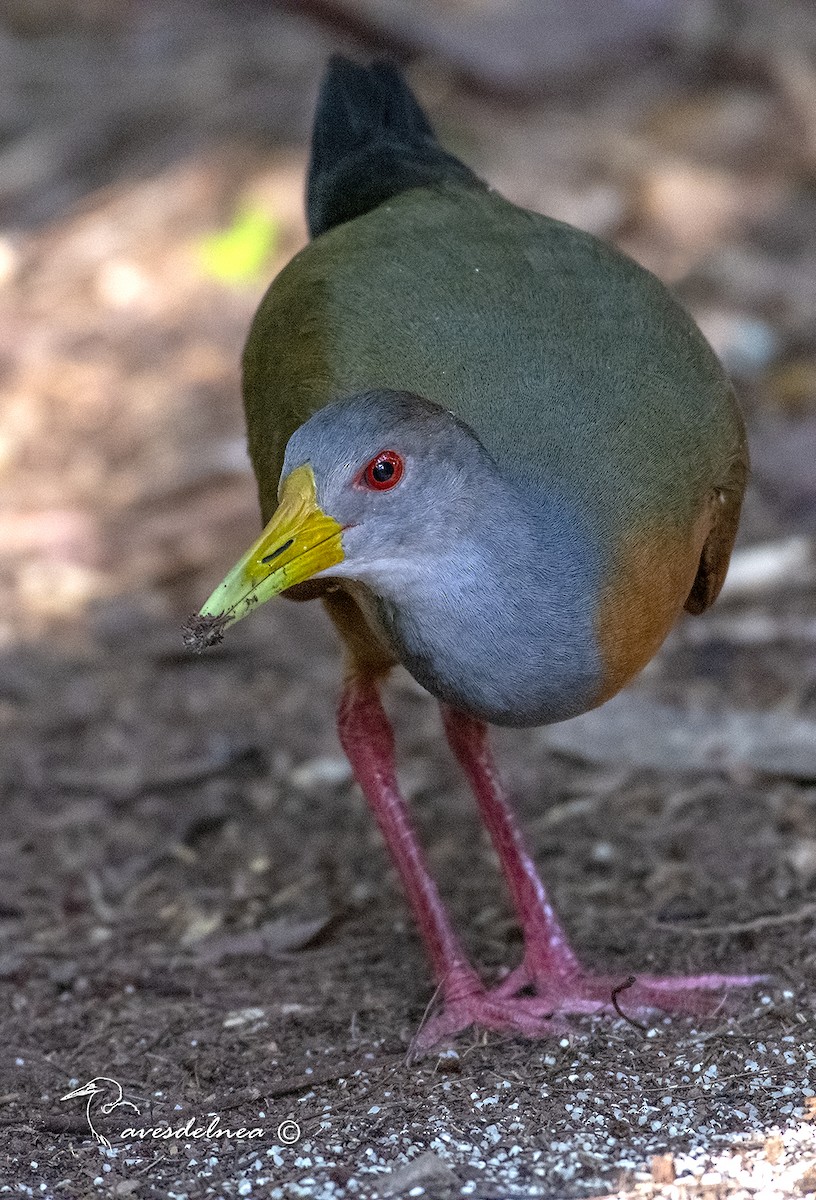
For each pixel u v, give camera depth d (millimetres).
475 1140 7891
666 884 10375
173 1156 7957
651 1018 8984
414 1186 7488
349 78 10992
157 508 15562
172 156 20391
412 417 7891
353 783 12133
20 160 20812
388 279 9180
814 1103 7906
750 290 17328
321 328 9195
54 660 13812
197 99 21172
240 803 11984
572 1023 9008
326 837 11508
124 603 14531
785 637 13328
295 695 13266
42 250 19453
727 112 19984
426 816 11656
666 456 8594
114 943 10281
